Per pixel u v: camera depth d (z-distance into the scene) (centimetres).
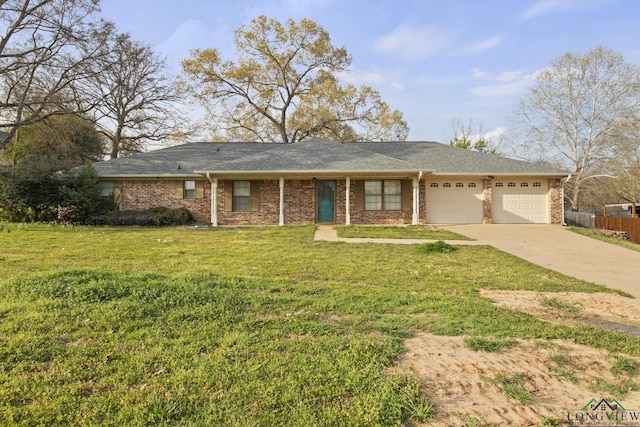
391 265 804
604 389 297
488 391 289
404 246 1073
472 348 365
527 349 367
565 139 3027
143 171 1773
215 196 1661
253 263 804
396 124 3234
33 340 350
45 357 322
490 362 336
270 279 645
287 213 1748
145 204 1784
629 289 657
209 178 1669
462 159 1852
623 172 2852
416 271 746
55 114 2203
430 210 1741
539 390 293
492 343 375
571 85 2961
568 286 662
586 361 343
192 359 325
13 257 802
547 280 704
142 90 2928
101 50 2197
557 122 3036
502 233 1378
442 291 600
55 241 1062
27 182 1612
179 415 247
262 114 3409
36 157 1736
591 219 1927
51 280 527
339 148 1884
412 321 438
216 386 282
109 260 811
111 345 349
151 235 1255
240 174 1647
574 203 2998
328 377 297
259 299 504
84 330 379
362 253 948
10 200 1605
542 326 432
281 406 259
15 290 493
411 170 1589
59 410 250
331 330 399
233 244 1076
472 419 252
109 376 295
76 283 519
